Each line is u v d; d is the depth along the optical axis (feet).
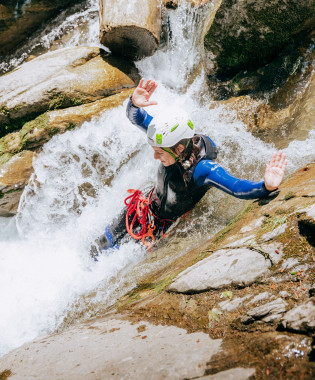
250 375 4.44
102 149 12.14
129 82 12.67
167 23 13.28
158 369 4.95
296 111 10.52
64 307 9.66
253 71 11.56
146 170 12.05
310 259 5.78
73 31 15.35
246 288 5.99
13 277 11.40
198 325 5.87
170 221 10.10
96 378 5.17
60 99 12.07
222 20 10.94
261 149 10.66
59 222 12.92
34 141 12.07
